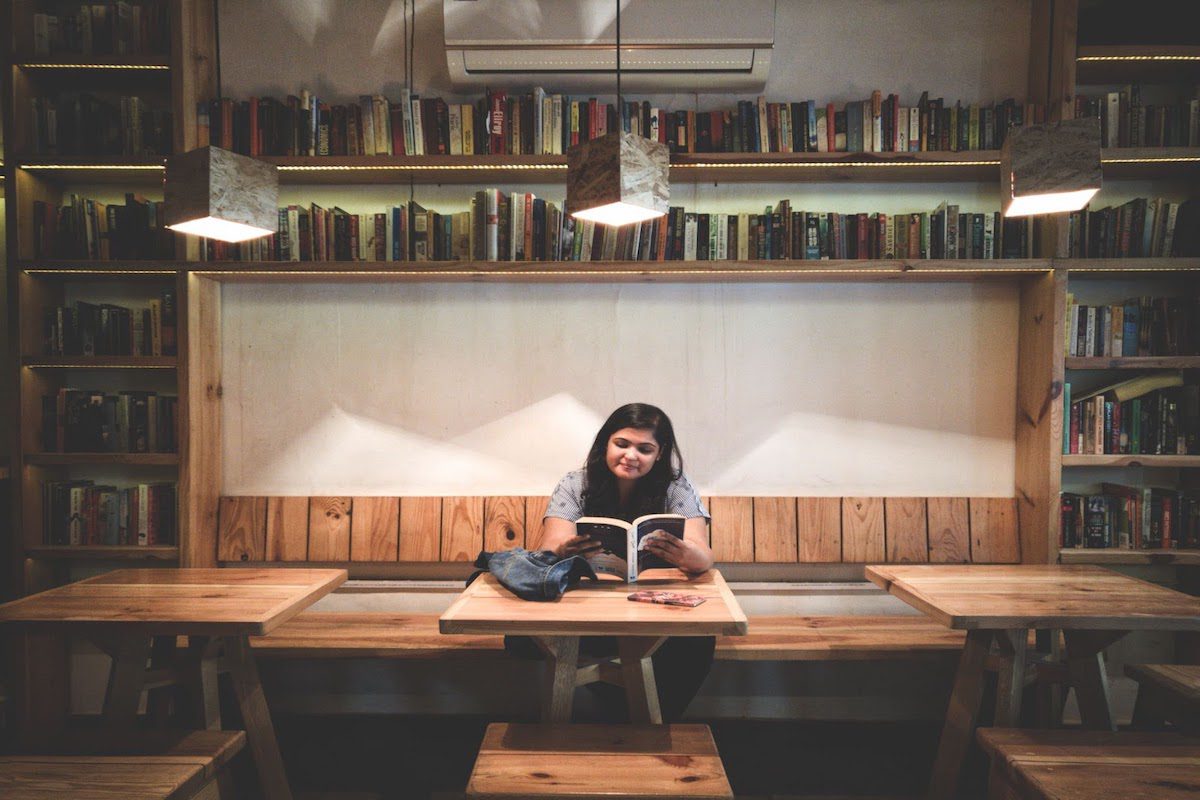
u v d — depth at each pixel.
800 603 3.20
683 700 2.46
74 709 3.21
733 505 3.22
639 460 2.43
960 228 3.04
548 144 3.02
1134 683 3.18
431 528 3.22
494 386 3.33
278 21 3.29
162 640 2.72
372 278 3.20
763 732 3.09
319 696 3.25
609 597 2.06
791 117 3.02
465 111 3.02
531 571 2.08
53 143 3.07
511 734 1.98
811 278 3.18
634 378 3.32
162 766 1.75
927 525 3.19
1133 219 3.00
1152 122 3.02
